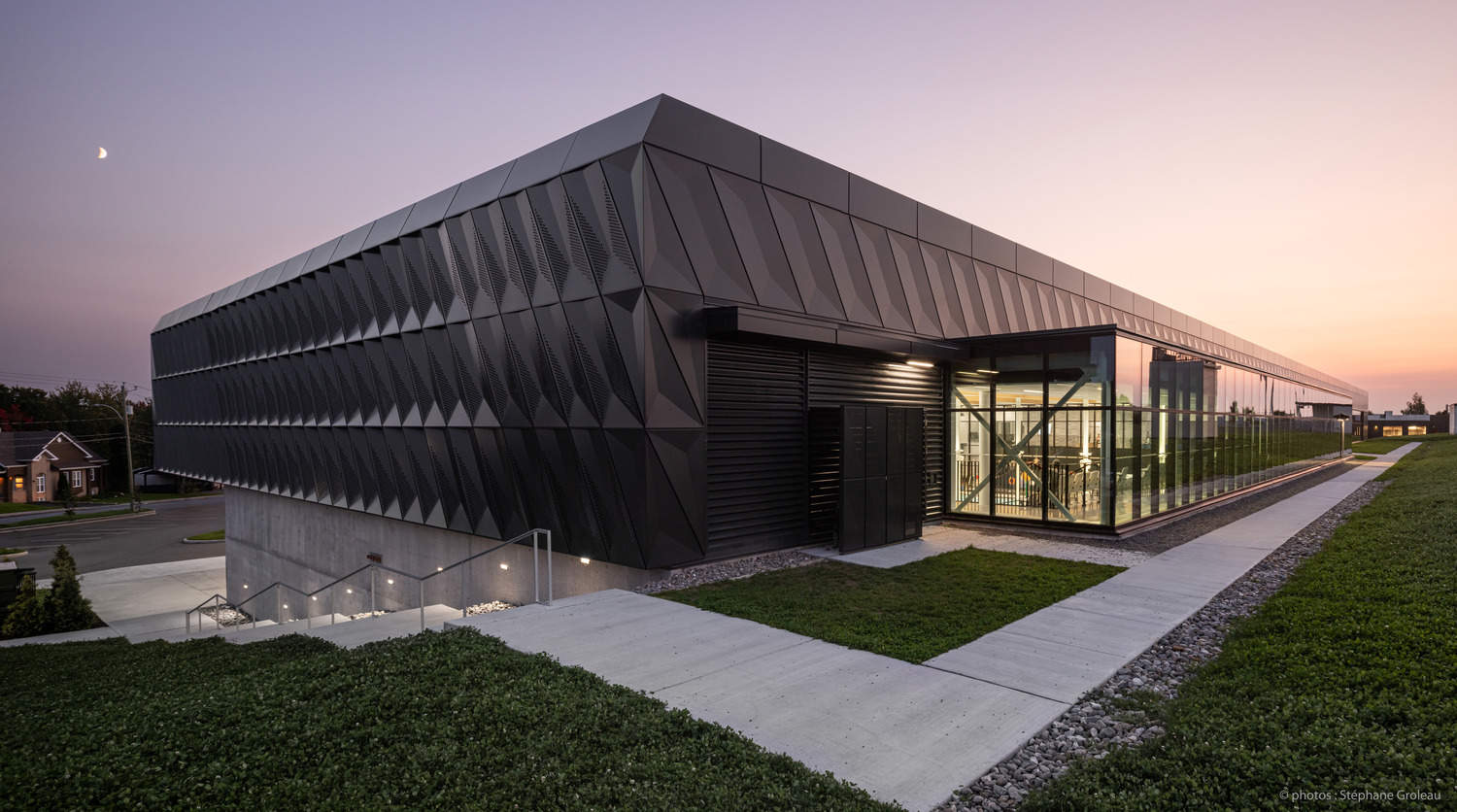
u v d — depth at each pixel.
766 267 12.91
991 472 15.88
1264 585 9.72
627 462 11.39
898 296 15.95
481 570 16.08
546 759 4.64
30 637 19.42
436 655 6.91
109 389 83.31
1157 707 5.51
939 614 8.48
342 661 6.78
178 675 8.87
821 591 9.75
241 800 4.21
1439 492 17.78
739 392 12.35
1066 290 24.11
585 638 7.71
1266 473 24.52
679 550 11.52
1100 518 14.06
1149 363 15.61
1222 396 20.16
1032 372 15.22
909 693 6.02
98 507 54.53
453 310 15.09
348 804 4.12
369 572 20.50
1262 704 5.33
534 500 14.04
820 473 13.75
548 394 12.95
